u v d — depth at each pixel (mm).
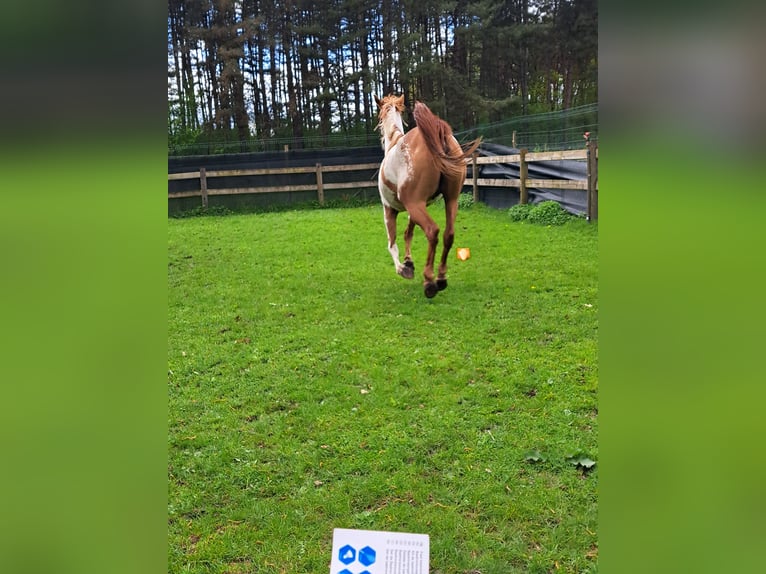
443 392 2648
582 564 1682
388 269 4535
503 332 3186
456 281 3984
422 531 1842
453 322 3375
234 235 6090
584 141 6012
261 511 1983
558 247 4445
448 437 2320
